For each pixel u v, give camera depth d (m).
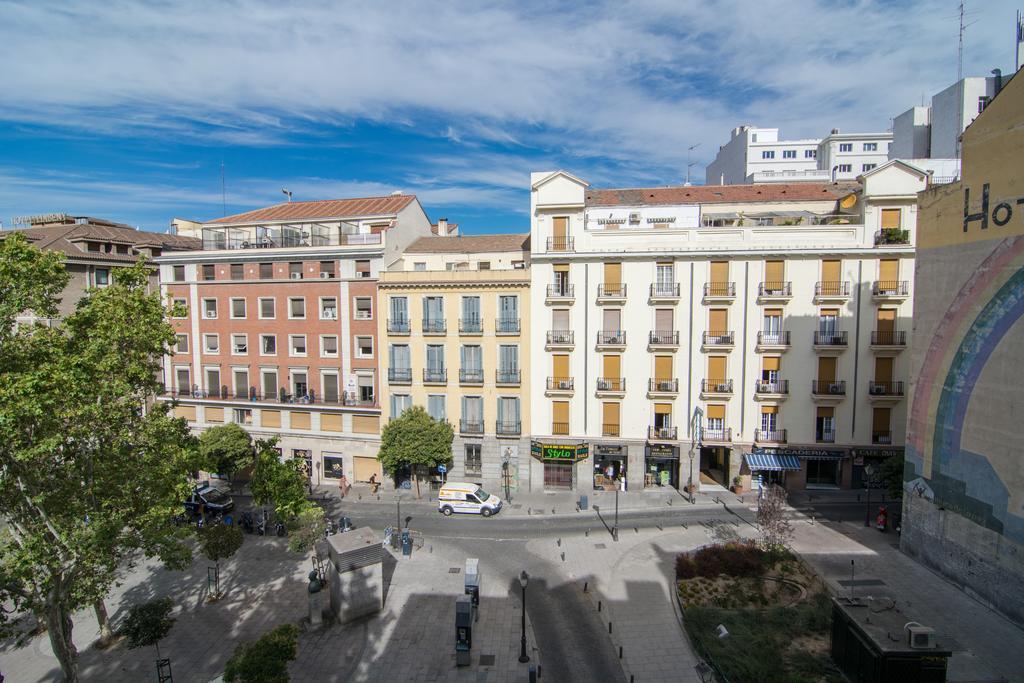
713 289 37.19
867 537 30.86
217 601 25.97
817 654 20.56
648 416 38.69
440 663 21.11
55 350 19.05
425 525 34.44
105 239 49.91
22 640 21.42
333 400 43.09
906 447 28.61
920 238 27.52
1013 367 21.92
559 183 38.34
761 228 36.66
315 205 50.66
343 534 25.36
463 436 40.66
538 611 24.52
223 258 44.38
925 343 27.19
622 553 30.00
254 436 44.78
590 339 38.75
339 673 20.58
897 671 17.33
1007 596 22.28
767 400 37.25
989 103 23.20
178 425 23.27
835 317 36.31
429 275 40.12
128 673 21.02
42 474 18.89
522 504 37.59
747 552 28.44
